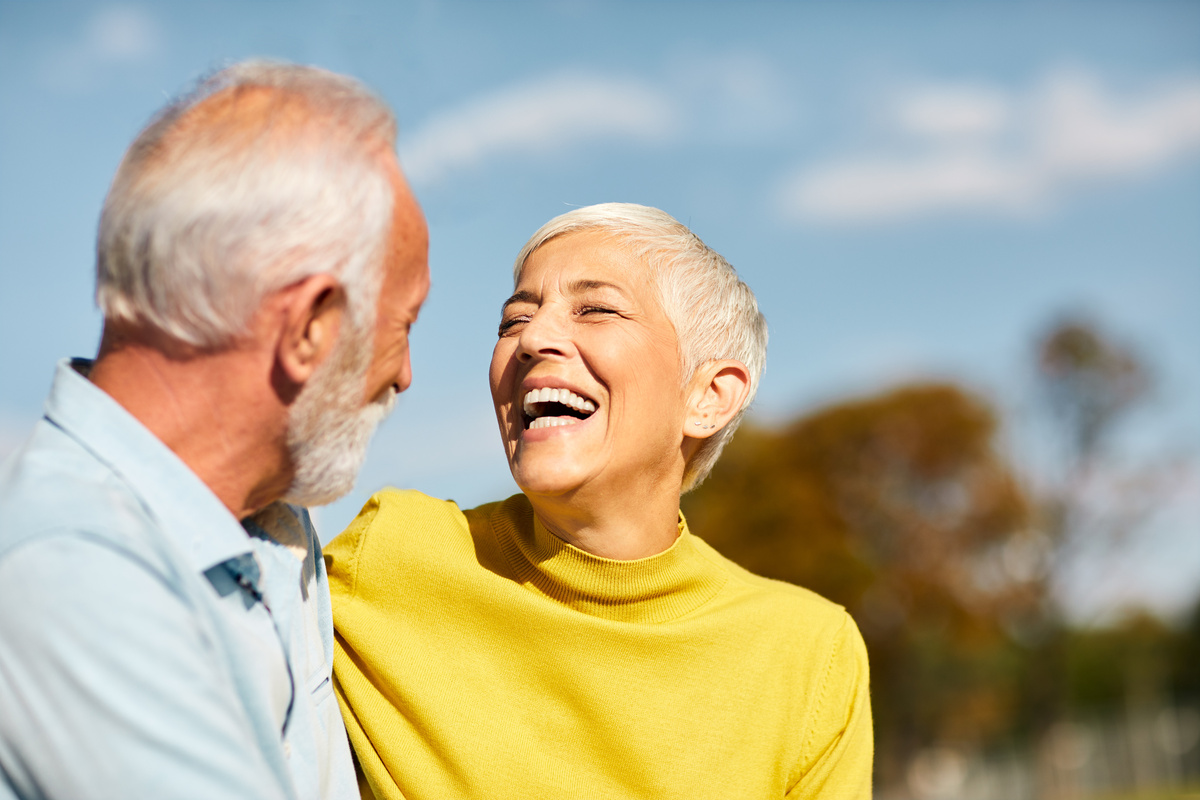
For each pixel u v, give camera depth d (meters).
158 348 1.21
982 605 27.23
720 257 2.01
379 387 1.38
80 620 1.02
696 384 1.94
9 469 1.17
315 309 1.23
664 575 1.82
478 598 1.75
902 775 28.28
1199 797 16.25
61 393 1.22
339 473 1.38
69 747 1.01
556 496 1.73
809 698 1.90
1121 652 36.38
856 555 26.38
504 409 1.85
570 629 1.73
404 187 1.32
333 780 1.51
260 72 1.26
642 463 1.79
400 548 1.80
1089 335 27.22
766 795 1.79
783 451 27.80
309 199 1.20
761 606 1.92
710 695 1.78
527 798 1.65
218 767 1.04
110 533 1.09
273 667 1.32
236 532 1.26
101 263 1.21
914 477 28.11
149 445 1.21
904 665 28.53
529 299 1.85
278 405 1.26
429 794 1.65
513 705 1.71
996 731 34.66
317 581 1.66
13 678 1.02
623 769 1.70
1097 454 27.08
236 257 1.17
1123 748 30.16
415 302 1.38
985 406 28.08
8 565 1.04
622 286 1.80
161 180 1.17
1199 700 31.50
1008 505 27.14
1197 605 35.12
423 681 1.70
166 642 1.07
